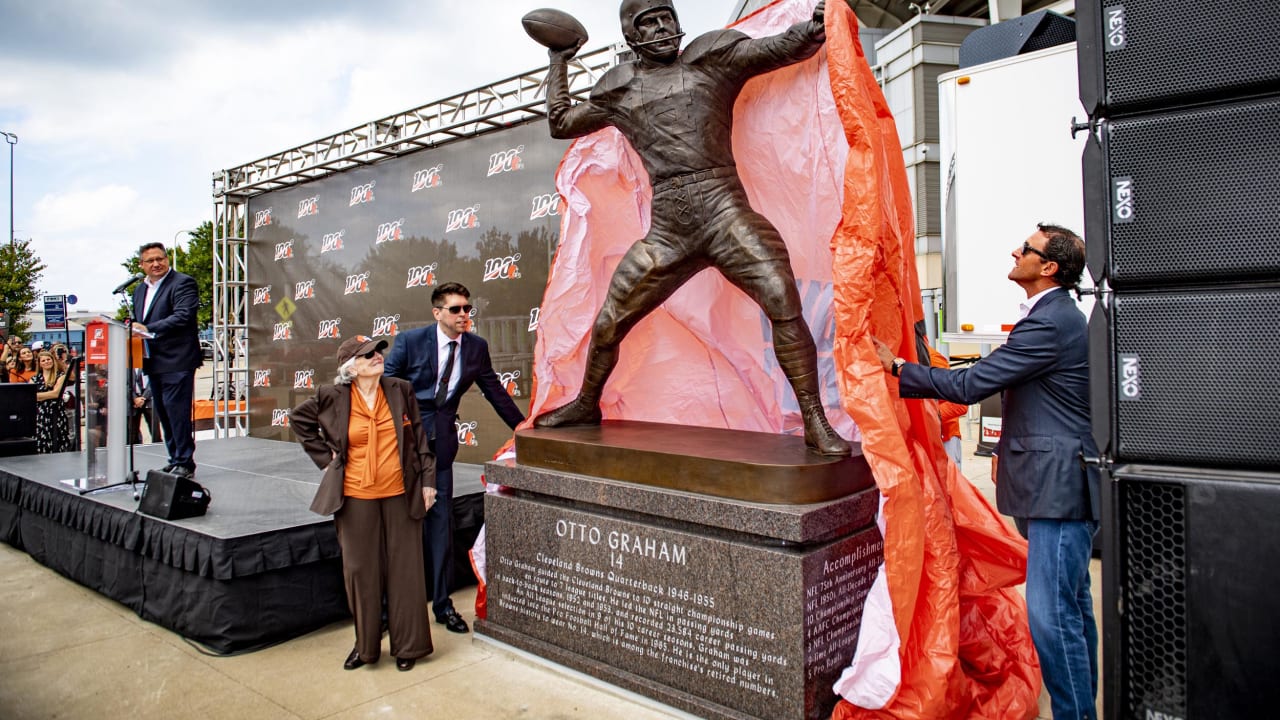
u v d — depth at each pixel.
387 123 7.00
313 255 8.07
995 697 2.81
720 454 2.94
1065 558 2.44
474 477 5.36
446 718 2.97
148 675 3.45
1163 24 1.76
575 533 3.27
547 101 3.67
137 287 5.11
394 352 3.96
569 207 3.90
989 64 4.79
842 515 2.75
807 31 2.90
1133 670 1.82
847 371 2.60
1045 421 2.47
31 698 3.23
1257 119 1.67
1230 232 1.70
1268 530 1.63
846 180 2.67
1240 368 1.70
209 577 3.68
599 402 3.85
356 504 3.38
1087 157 1.86
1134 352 1.80
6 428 7.30
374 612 3.44
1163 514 1.79
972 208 4.87
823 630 2.66
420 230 6.89
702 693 2.83
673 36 3.23
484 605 3.83
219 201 9.05
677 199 3.25
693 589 2.85
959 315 4.97
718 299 3.79
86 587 4.80
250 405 9.05
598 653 3.19
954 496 3.13
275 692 3.25
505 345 6.22
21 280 22.06
